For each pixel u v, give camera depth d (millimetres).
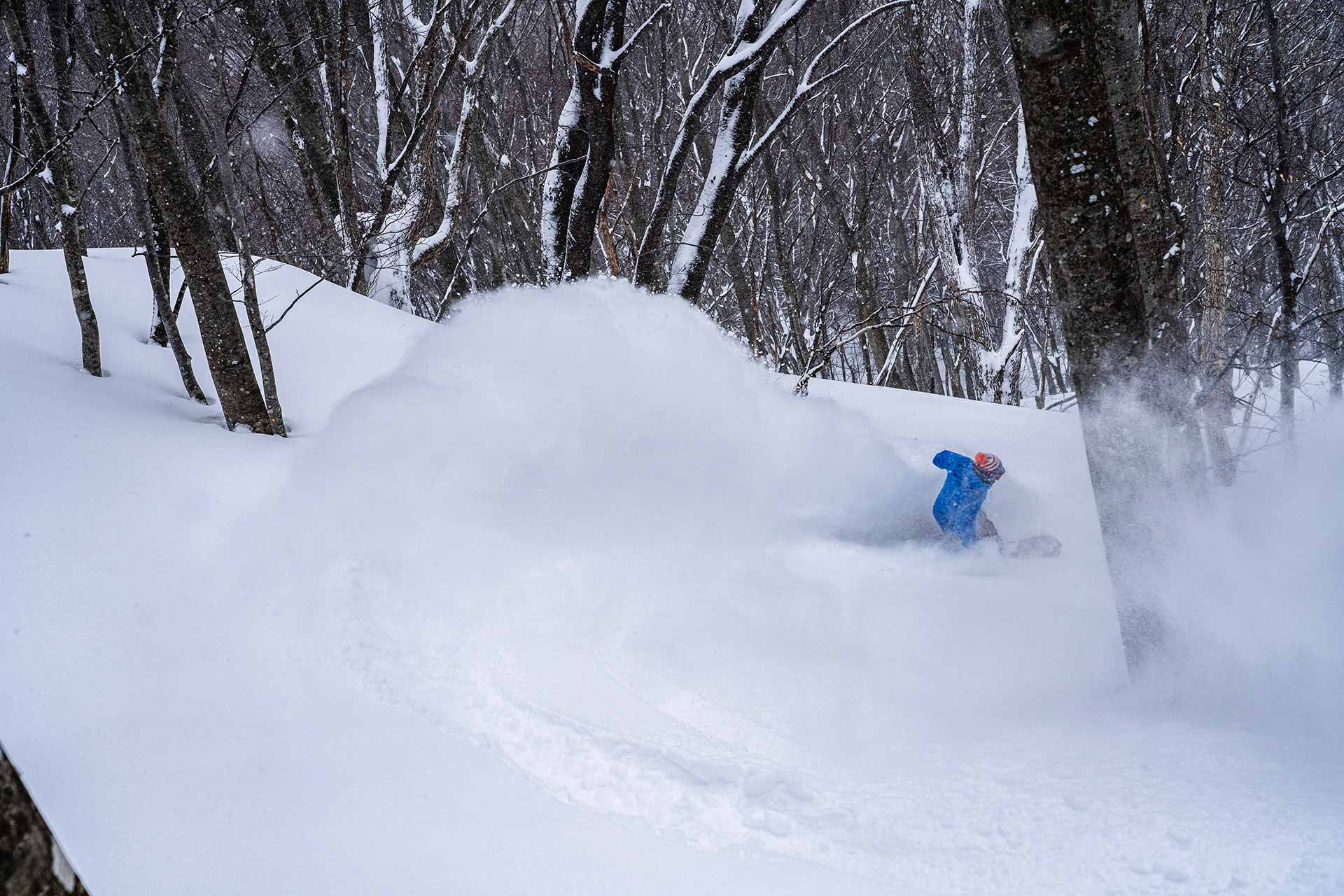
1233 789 2607
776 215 22312
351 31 14898
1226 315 8102
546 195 13414
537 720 3506
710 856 2607
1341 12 7527
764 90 22172
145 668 3709
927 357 27109
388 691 3762
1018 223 16047
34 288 8438
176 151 6570
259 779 2943
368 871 2459
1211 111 8141
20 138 7547
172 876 2391
